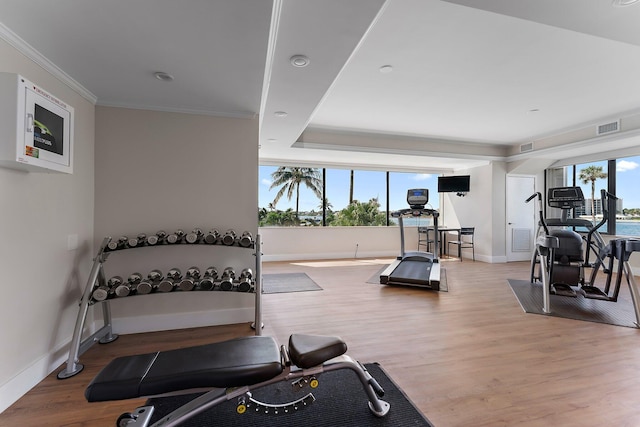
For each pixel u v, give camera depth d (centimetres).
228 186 314
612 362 234
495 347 259
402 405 182
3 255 179
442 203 871
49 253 219
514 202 712
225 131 314
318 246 755
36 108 174
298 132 459
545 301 349
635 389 199
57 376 212
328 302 386
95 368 224
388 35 261
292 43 218
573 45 274
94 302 238
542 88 369
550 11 183
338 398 190
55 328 225
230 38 188
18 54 189
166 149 298
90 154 273
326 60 243
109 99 278
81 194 260
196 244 279
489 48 281
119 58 210
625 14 185
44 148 181
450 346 261
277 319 324
